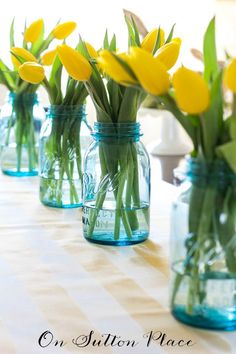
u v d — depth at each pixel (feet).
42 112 4.98
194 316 2.60
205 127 2.48
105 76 3.42
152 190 4.66
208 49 2.68
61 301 2.81
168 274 3.11
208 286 2.58
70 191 4.17
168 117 6.82
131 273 3.12
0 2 7.77
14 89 4.87
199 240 2.56
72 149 4.12
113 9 8.29
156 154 6.86
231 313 2.59
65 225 3.84
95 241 3.50
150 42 3.43
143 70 2.50
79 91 4.03
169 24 8.82
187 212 2.58
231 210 2.54
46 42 4.58
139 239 3.51
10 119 4.94
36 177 5.05
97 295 2.88
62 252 3.38
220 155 2.50
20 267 3.17
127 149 3.39
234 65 2.37
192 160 2.54
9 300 2.82
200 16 8.84
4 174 5.11
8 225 3.81
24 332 2.56
